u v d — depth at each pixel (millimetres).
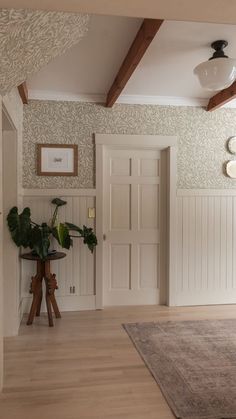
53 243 3855
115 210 4078
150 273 4160
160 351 2820
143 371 2504
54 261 3885
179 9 1161
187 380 2363
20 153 3592
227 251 4191
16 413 1996
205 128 4125
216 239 4172
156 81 3477
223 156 4160
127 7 1153
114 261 4094
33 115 3797
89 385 2307
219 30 2420
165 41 2584
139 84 3564
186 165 4098
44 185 3848
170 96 3973
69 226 3625
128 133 3971
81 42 2578
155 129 4023
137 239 4121
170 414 1996
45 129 3824
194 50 2744
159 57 2875
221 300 4172
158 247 4160
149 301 4160
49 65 3033
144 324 3459
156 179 4141
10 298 3164
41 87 3639
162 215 4156
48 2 1114
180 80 3453
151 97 3963
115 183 4070
